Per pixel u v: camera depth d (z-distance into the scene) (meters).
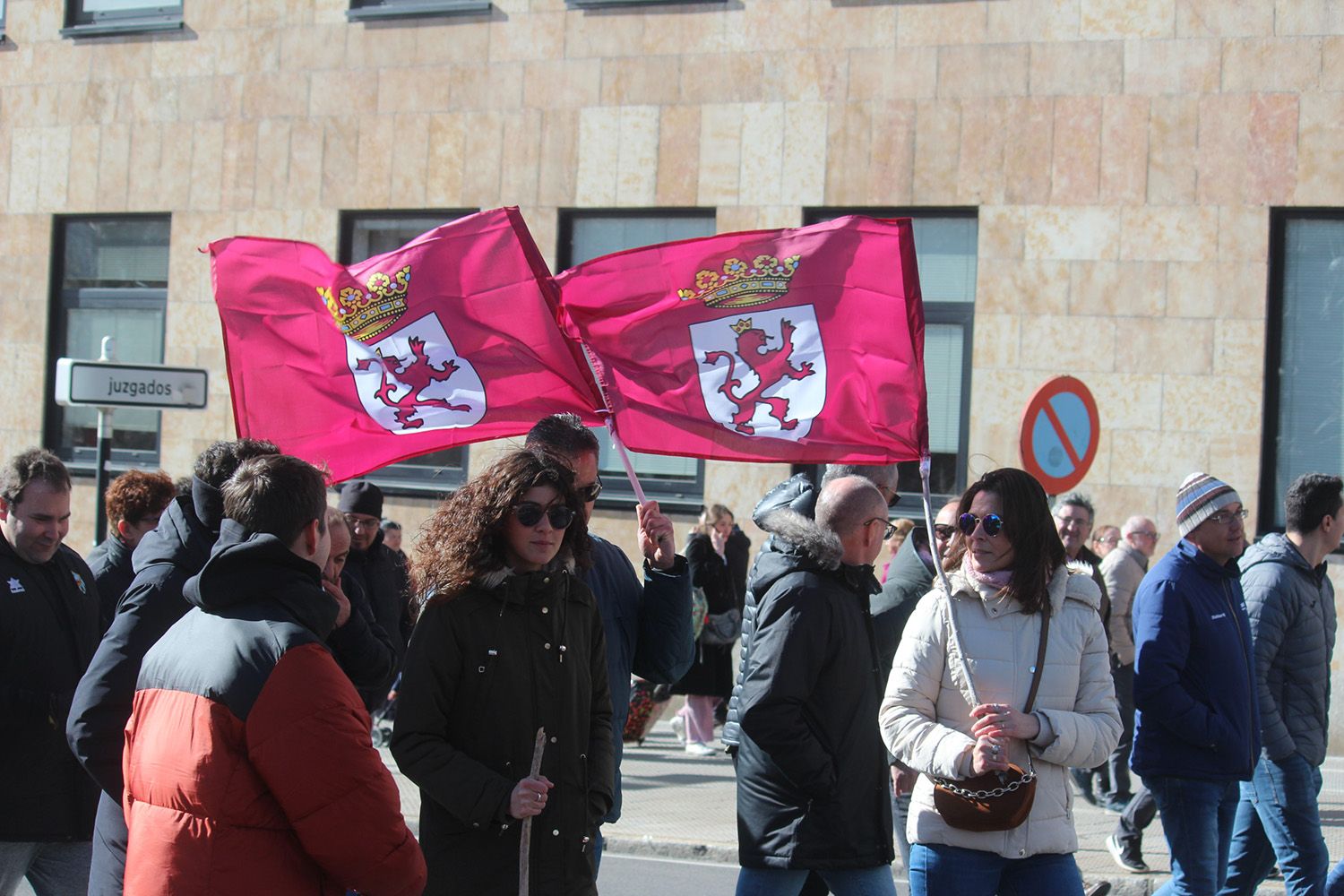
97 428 14.63
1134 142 11.74
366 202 13.60
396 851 3.34
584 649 4.14
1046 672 4.38
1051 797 4.39
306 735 3.26
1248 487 11.48
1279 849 5.94
